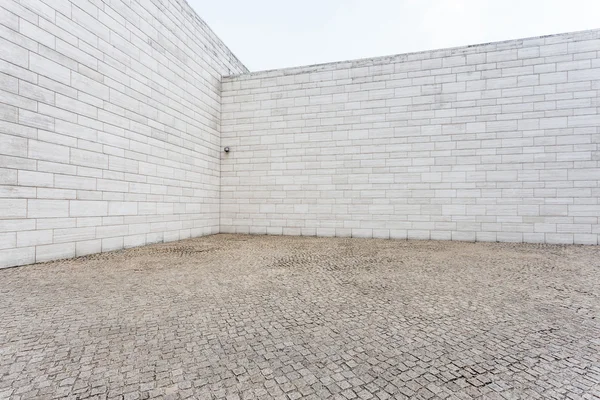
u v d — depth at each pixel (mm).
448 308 3232
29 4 4992
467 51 9062
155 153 7984
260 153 10883
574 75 8234
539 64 8492
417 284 4152
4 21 4645
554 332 2658
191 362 2135
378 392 1820
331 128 10227
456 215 9133
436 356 2244
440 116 9281
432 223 9328
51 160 5348
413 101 9508
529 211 8578
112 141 6637
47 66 5277
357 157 9984
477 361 2180
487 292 3795
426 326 2770
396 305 3316
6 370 2018
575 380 1953
